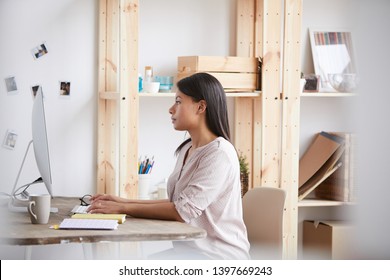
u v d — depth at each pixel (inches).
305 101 169.6
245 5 159.9
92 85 153.7
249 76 149.8
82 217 102.5
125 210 106.3
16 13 148.5
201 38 160.1
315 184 161.8
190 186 104.0
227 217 105.7
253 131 162.4
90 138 154.3
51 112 151.5
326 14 169.0
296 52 149.2
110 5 152.0
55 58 151.0
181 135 161.2
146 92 144.8
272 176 149.7
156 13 157.1
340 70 168.2
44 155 111.8
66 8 151.0
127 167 139.6
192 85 108.4
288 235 151.3
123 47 137.8
